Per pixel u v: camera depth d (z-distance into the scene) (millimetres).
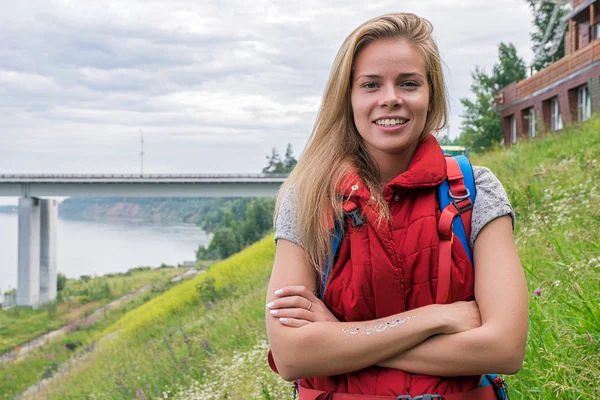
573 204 6129
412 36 2086
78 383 14148
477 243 2010
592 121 17000
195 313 16969
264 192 58062
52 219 65938
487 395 1954
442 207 1990
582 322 3287
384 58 2055
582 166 8953
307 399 1993
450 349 1878
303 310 2002
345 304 1984
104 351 18234
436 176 1977
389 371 1928
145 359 11969
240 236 97000
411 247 1931
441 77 2131
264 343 7074
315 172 2084
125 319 27156
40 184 60719
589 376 2893
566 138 15539
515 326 1901
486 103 35438
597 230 4832
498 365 1883
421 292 1938
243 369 6402
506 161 13703
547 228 5676
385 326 1906
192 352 9680
